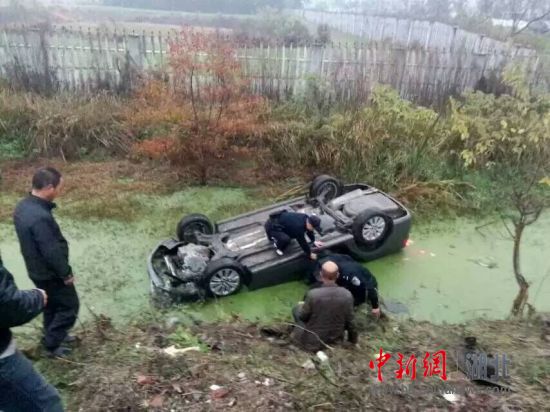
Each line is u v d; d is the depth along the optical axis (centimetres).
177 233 706
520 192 722
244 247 670
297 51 1171
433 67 1202
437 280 694
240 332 531
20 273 657
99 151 1030
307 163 992
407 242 772
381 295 654
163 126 1001
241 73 934
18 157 993
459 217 874
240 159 995
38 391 271
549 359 476
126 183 926
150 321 561
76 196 870
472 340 507
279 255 652
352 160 946
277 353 481
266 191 925
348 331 501
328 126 993
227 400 390
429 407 388
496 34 1888
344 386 412
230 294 633
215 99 906
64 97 1112
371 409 384
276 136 1009
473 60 1208
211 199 896
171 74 1034
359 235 683
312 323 495
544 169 889
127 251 722
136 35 1167
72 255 706
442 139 979
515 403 395
